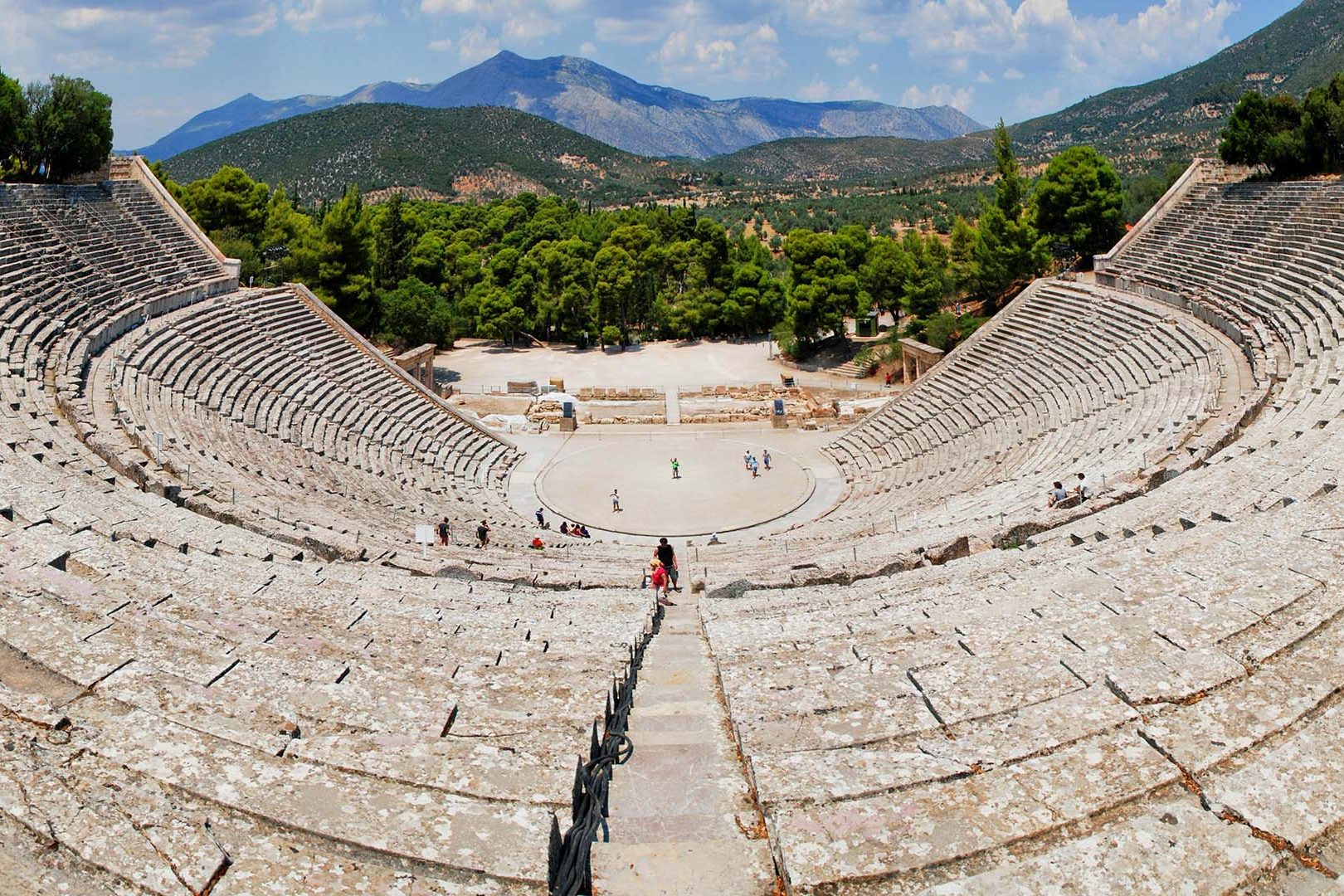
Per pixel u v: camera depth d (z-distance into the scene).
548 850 6.61
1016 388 46.06
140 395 35.00
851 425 56.91
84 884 6.09
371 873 6.43
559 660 11.97
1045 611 11.45
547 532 37.03
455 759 7.95
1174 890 6.14
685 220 109.62
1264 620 9.86
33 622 9.94
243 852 6.52
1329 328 33.03
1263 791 6.98
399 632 12.56
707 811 7.82
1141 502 19.23
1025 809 7.06
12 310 35.44
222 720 8.41
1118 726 8.05
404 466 43.31
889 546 24.11
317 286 67.56
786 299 87.38
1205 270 47.12
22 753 7.27
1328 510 13.39
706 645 13.36
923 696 9.11
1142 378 39.50
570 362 79.56
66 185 49.84
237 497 25.94
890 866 6.54
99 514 17.56
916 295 72.94
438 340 80.62
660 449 53.31
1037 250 68.00
